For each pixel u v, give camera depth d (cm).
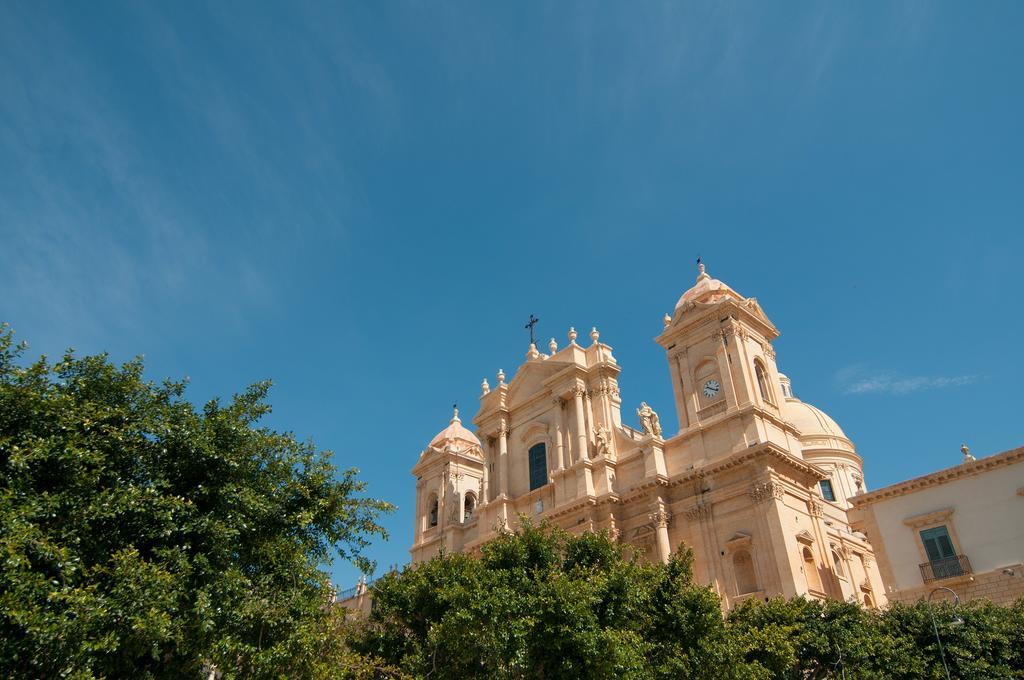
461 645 2273
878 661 2703
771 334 4528
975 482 3572
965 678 2655
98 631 1449
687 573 2728
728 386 4084
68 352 1820
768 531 3547
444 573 2880
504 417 5162
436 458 5994
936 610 2897
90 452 1616
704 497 3862
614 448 4488
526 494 4725
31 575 1377
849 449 6694
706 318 4359
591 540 2778
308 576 1914
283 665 1852
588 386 4797
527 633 2158
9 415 1594
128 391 1850
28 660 1368
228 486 1800
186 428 1834
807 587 3475
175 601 1543
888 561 3744
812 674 2748
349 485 2194
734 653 2416
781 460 3762
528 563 2727
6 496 1427
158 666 1677
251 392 2095
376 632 2892
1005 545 3394
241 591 1703
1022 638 2695
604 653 2131
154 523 1672
